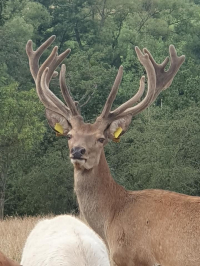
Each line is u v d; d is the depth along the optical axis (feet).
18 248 35.50
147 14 213.66
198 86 120.98
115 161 99.66
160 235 23.71
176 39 192.65
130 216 24.56
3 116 94.48
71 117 25.61
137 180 93.20
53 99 26.05
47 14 203.51
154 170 88.79
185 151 93.56
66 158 106.42
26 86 148.05
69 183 100.37
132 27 207.51
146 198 24.77
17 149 96.12
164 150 90.79
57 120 25.98
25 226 51.16
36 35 197.77
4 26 159.43
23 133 93.30
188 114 98.78
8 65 148.77
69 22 204.23
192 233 23.13
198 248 22.93
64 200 100.17
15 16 197.26
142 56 26.71
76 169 25.29
